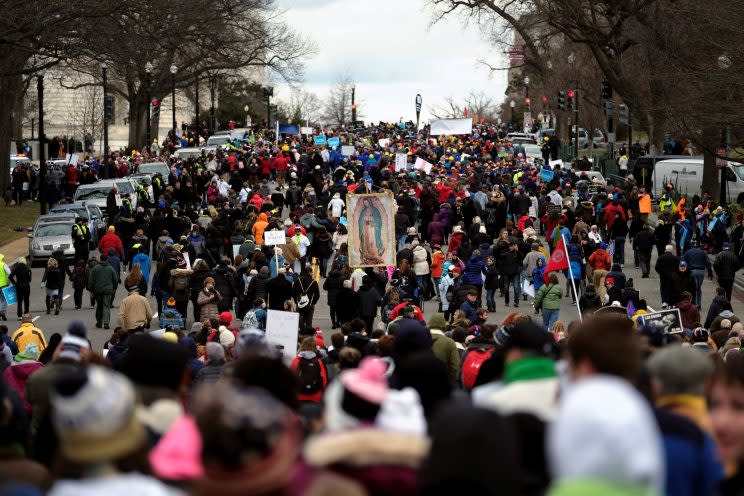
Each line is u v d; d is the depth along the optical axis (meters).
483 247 70.81
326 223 85.81
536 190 106.12
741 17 79.88
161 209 85.81
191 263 72.06
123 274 80.44
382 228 66.00
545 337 13.27
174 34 135.75
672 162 116.44
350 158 128.88
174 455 11.06
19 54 118.56
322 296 74.38
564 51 185.88
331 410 11.66
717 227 82.50
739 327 42.12
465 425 8.48
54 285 66.25
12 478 12.62
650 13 112.38
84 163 143.00
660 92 101.31
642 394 13.27
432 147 163.38
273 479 8.42
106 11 97.81
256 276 57.91
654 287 76.19
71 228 81.81
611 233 83.44
